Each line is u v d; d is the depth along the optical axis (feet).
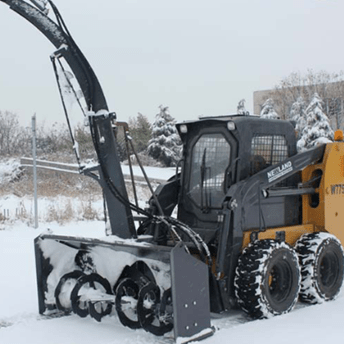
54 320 18.38
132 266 18.10
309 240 20.13
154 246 16.02
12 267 26.91
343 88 119.44
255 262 17.47
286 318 17.88
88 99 17.92
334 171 21.62
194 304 15.76
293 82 123.95
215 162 19.74
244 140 19.12
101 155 17.97
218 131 19.63
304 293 19.75
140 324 16.47
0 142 106.42
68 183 59.26
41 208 45.65
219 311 17.43
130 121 101.24
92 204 48.52
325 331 16.47
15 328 17.46
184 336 15.42
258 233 18.71
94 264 18.98
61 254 19.42
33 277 24.82
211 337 16.02
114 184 18.12
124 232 18.25
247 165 19.20
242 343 15.49
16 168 72.69
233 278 17.87
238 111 20.40
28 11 17.99
